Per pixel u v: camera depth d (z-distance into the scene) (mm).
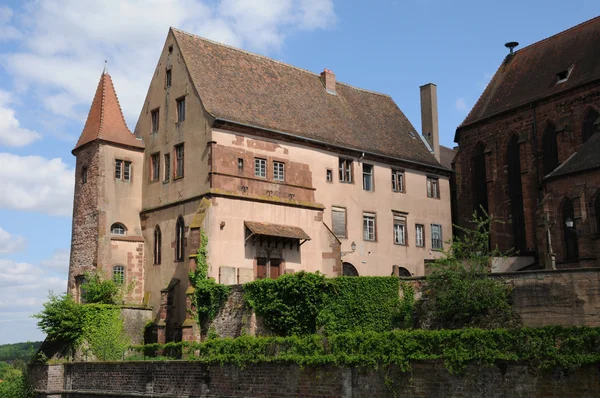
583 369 22469
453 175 61969
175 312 43281
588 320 28234
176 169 46469
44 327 41938
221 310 39062
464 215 60469
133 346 42438
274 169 46375
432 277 32812
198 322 39844
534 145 54875
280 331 35688
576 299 28625
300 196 47156
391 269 52125
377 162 53094
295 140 47719
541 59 59156
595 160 42281
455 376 24922
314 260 47000
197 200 43656
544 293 29469
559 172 43781
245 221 43656
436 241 56281
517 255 51281
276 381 29828
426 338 25797
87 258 47000
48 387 40281
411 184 55312
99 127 48438
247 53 52500
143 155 49656
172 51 48375
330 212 48969
